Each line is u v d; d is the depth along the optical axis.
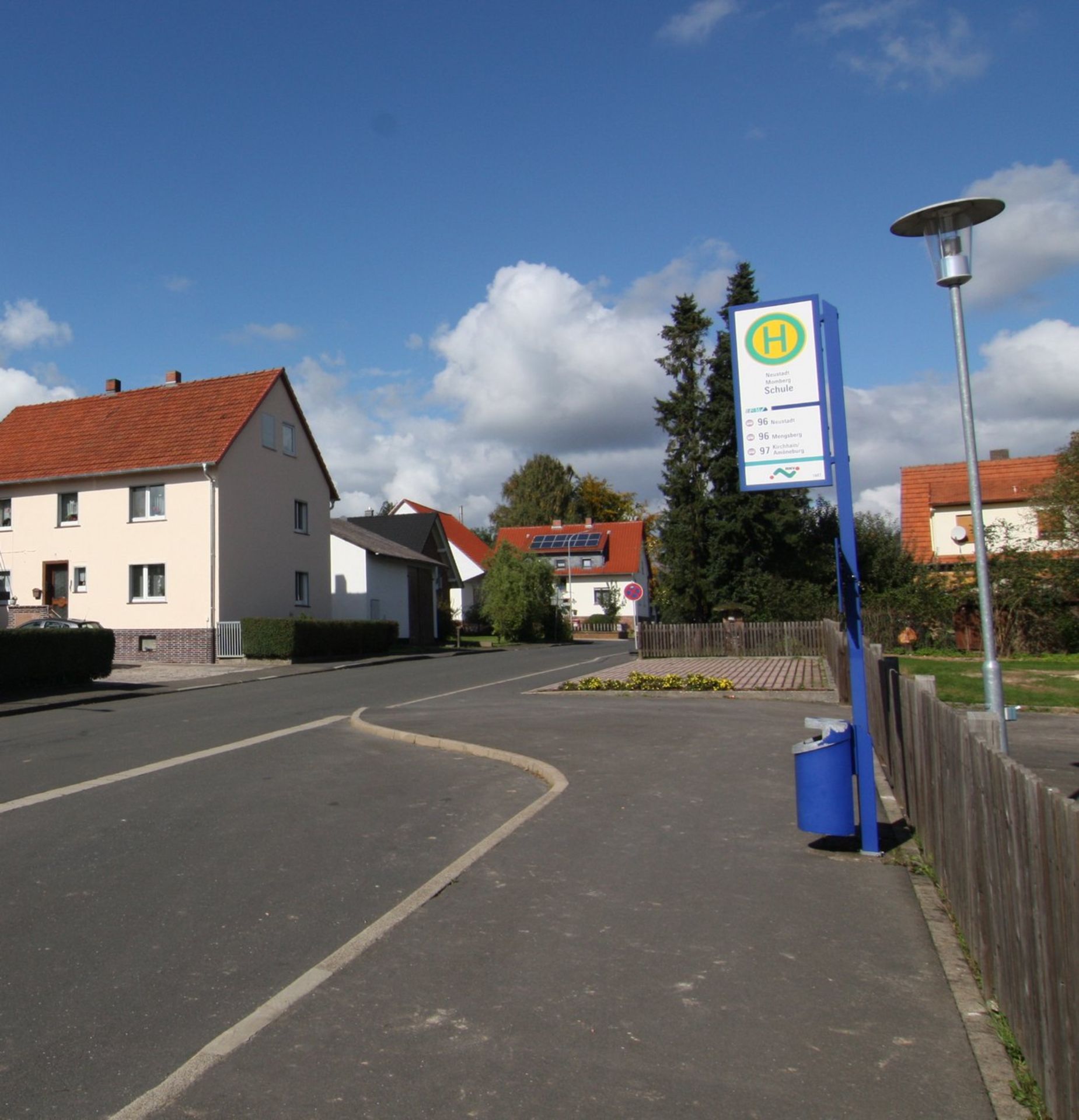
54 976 4.98
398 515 56.16
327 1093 3.71
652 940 5.28
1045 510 29.36
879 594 31.06
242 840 7.72
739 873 6.46
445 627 55.38
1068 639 27.38
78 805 9.11
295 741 13.16
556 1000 4.53
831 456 6.92
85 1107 3.68
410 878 6.67
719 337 43.50
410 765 11.10
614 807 8.40
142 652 33.41
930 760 6.47
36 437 37.62
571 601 62.47
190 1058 4.07
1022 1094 3.59
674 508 43.00
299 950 5.32
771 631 31.80
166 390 37.69
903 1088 3.69
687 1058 3.95
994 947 4.37
